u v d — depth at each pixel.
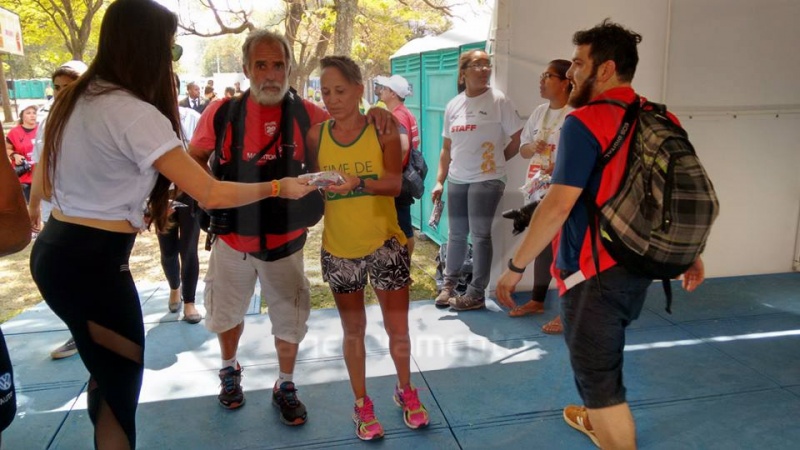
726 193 3.34
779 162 3.35
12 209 1.12
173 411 2.02
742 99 3.19
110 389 1.40
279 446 1.84
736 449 1.86
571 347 1.54
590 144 1.35
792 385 2.20
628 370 2.31
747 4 3.00
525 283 2.08
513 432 1.87
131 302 1.42
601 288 1.43
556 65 1.69
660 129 1.34
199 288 2.75
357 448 1.83
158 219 1.47
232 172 1.35
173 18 1.27
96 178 1.30
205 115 1.33
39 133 1.48
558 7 1.77
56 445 1.91
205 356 2.37
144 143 1.25
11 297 2.96
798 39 3.12
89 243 1.32
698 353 2.45
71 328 1.37
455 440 1.83
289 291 1.74
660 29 2.93
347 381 2.11
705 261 3.40
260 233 1.55
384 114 1.36
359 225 1.52
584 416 1.84
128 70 1.27
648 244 1.35
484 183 1.85
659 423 1.99
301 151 1.37
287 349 1.87
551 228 1.43
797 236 3.49
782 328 2.66
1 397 1.18
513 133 1.78
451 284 2.19
